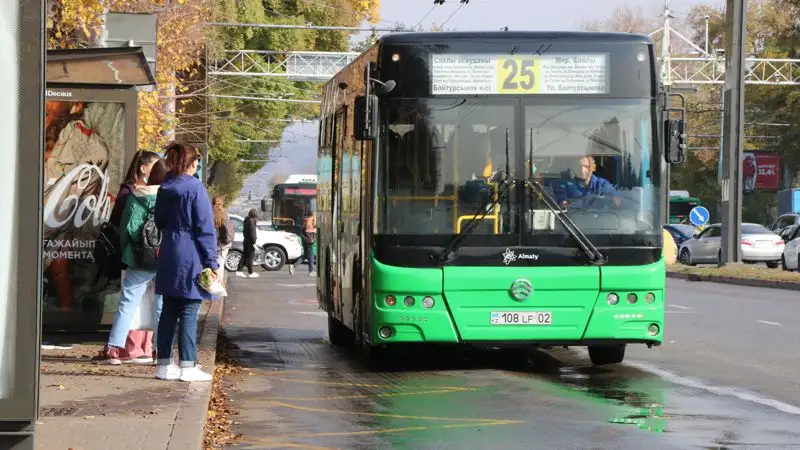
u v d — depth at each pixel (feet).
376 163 48.55
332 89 64.18
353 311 53.47
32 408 22.97
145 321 46.73
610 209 48.85
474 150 48.70
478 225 48.32
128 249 46.14
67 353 49.90
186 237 41.98
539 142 48.91
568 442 33.71
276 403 41.63
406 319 47.96
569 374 49.62
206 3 119.44
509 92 49.03
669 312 85.51
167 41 101.91
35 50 23.00
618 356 53.11
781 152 301.22
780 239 173.37
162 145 103.50
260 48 215.31
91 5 71.87
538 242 48.42
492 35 49.19
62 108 51.90
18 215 22.94
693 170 327.26
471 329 48.11
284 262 159.22
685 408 40.06
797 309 88.89
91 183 52.11
